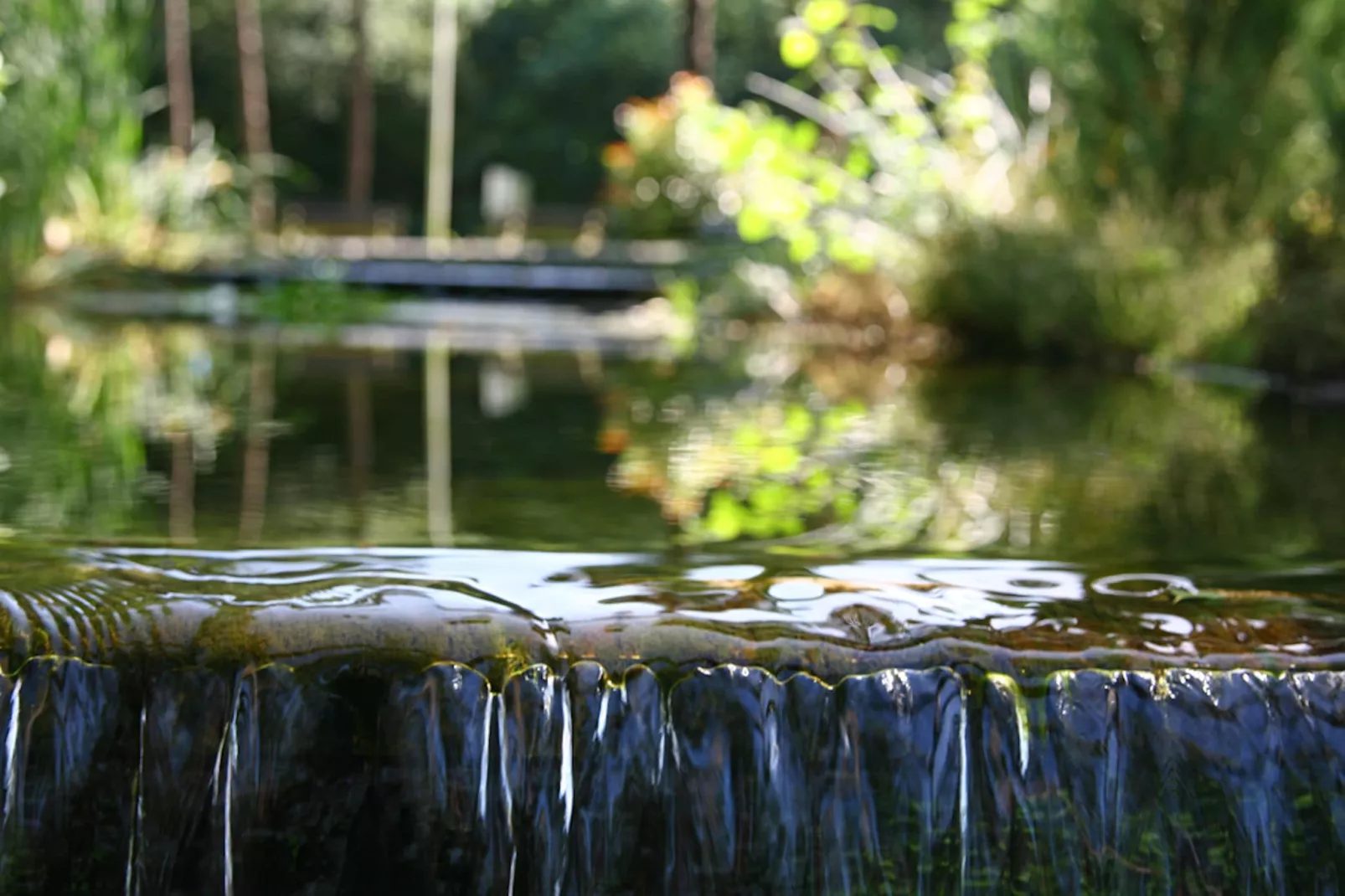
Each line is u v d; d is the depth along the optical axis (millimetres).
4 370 3500
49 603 1126
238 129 26062
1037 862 1116
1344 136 4398
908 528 1620
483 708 1093
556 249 11789
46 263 7426
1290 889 1129
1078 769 1125
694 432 2650
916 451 2416
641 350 5051
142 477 1879
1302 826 1133
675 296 7348
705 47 13781
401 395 3223
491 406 3039
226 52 25781
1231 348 4602
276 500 1705
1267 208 5000
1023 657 1145
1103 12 5355
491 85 28562
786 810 1107
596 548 1426
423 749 1086
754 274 7020
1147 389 3818
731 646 1126
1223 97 5133
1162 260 4859
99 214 8203
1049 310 4918
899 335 5883
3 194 7039
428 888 1092
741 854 1104
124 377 3445
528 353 4742
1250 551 1518
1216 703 1141
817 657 1128
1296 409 3340
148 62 8711
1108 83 5406
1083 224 5492
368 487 1841
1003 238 5324
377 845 1088
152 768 1083
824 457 2322
